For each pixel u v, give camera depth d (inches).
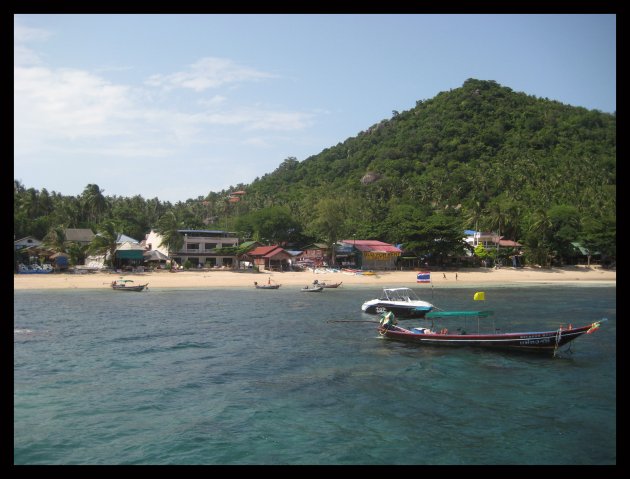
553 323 1755.7
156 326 1673.2
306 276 3890.3
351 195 6530.5
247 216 5255.9
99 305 2271.2
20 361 1170.6
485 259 4854.8
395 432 749.3
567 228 4968.0
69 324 1704.0
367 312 1998.0
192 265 4114.2
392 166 7687.0
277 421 789.2
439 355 1241.4
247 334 1531.7
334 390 950.4
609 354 1255.5
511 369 1106.7
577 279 4416.8
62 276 3353.8
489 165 7052.2
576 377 1042.1
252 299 2620.6
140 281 3356.3
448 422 788.0
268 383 997.2
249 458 667.4
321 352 1278.3
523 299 2652.6
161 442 714.8
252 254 4325.8
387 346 1353.3
